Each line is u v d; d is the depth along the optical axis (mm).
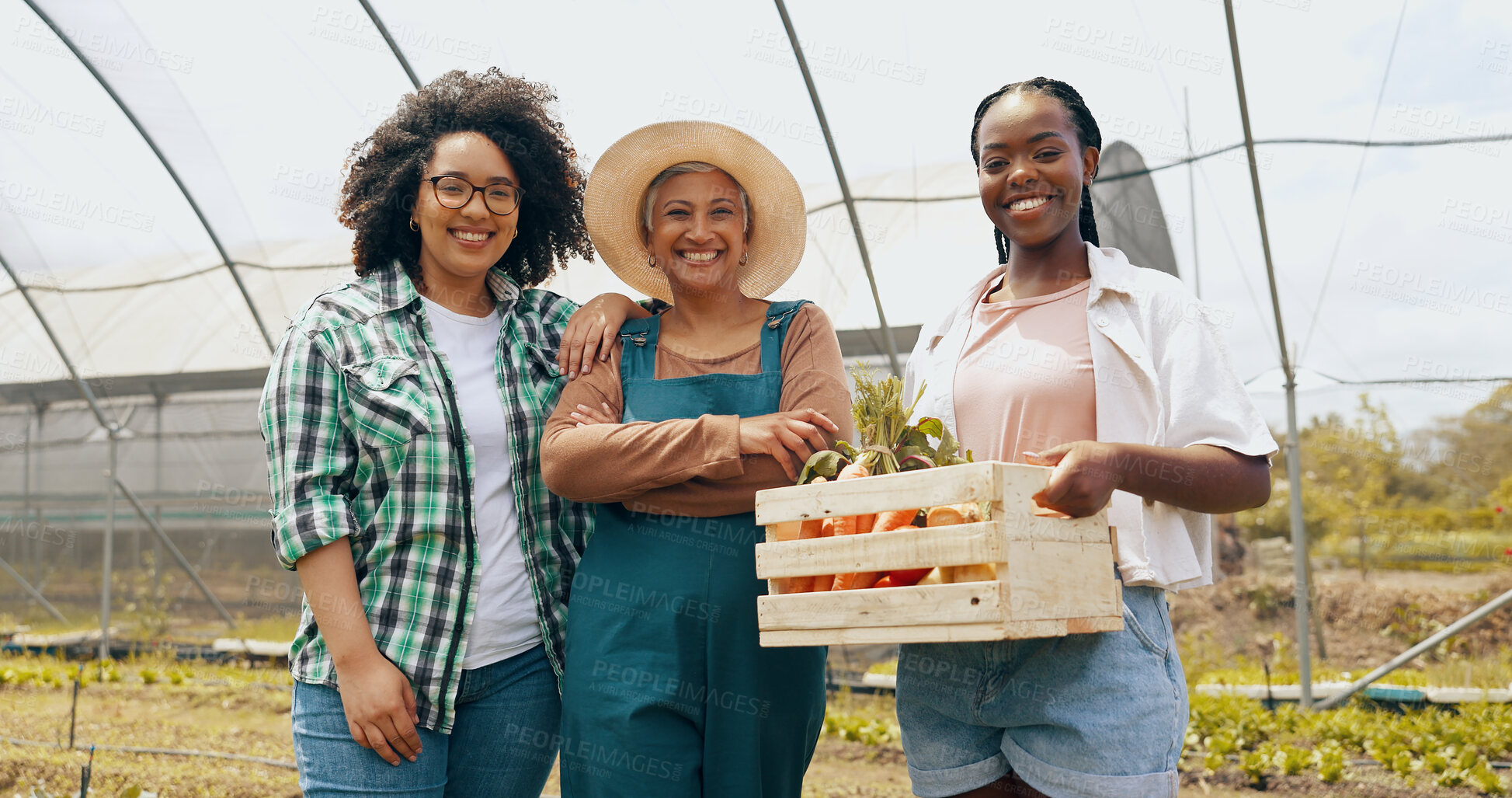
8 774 5145
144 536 10086
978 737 2191
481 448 2480
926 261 6363
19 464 10227
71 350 8930
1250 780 5215
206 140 6750
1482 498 12891
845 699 7137
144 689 7875
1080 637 2010
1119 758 1952
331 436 2352
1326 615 9477
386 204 2578
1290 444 6230
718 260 2537
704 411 2455
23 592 10586
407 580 2342
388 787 2266
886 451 2096
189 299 8211
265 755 5785
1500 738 5352
